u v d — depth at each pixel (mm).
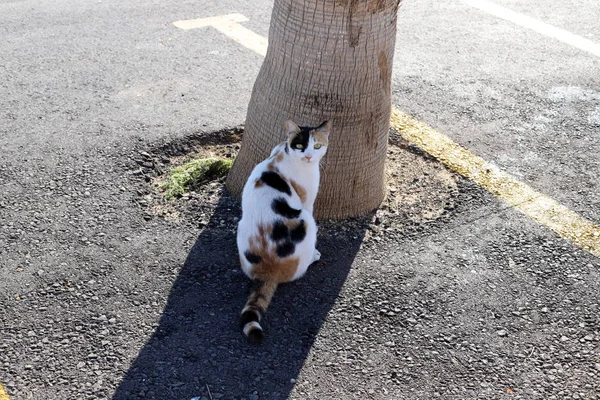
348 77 2287
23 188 2531
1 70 3270
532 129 3021
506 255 2340
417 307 2137
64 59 3396
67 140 2807
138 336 2006
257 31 3775
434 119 3066
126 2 4031
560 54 3650
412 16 4020
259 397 1859
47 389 1854
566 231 2445
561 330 2078
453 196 2605
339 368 1945
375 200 2533
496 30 3881
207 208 2498
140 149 2779
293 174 2160
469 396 1889
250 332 1954
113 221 2408
